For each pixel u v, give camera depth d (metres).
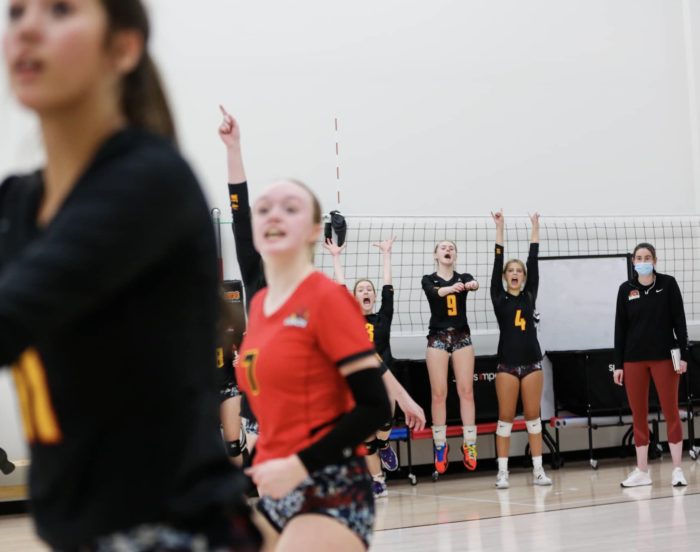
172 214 1.01
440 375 9.18
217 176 9.66
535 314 9.25
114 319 1.01
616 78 11.34
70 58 0.98
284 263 2.42
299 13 10.09
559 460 9.97
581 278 10.38
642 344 8.20
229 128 3.27
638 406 8.29
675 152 11.52
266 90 9.92
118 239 0.96
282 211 2.43
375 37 10.37
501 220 9.27
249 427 3.47
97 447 1.03
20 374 1.06
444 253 9.37
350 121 10.20
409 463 9.27
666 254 11.22
